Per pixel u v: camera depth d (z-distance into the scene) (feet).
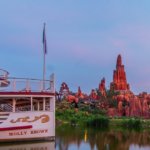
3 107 143.64
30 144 134.72
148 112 369.30
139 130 242.99
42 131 141.49
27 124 139.03
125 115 368.07
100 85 453.17
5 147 126.00
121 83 497.05
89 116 327.47
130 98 390.63
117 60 526.57
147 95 397.39
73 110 344.28
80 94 421.18
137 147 141.90
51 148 126.41
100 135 191.11
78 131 220.64
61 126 281.74
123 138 176.86
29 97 143.43
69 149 130.82
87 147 138.21
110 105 394.52
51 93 145.28
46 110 145.38
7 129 135.23
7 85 140.67
